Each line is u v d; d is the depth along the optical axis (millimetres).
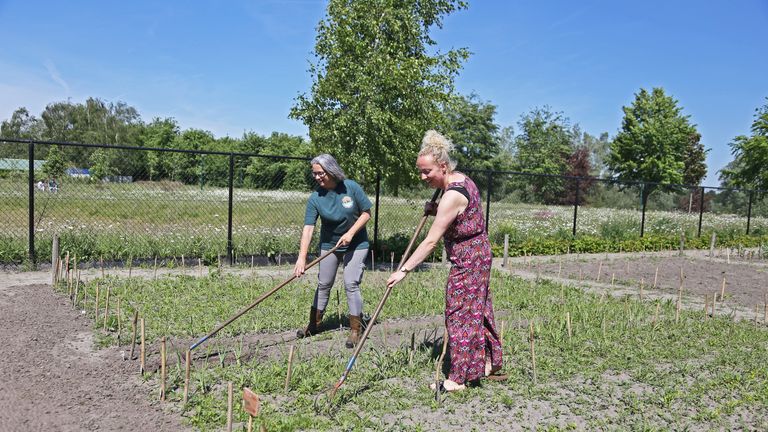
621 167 43250
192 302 6914
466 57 10383
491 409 4066
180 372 4469
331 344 5469
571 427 3775
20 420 3557
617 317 7035
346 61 9133
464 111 49500
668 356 5469
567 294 8648
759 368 5152
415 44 9719
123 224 11969
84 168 12531
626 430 3783
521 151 50562
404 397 4223
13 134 68938
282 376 4453
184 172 12555
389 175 9695
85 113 69312
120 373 4477
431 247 4047
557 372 4848
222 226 11812
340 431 3607
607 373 4953
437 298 7777
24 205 12305
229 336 5625
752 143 27500
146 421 3652
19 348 4895
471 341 4281
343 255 5621
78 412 3738
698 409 4184
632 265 12727
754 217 24562
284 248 11141
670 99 42562
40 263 9102
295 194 12312
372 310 6945
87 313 6148
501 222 15602
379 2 9227
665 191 25859
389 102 9258
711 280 10961
